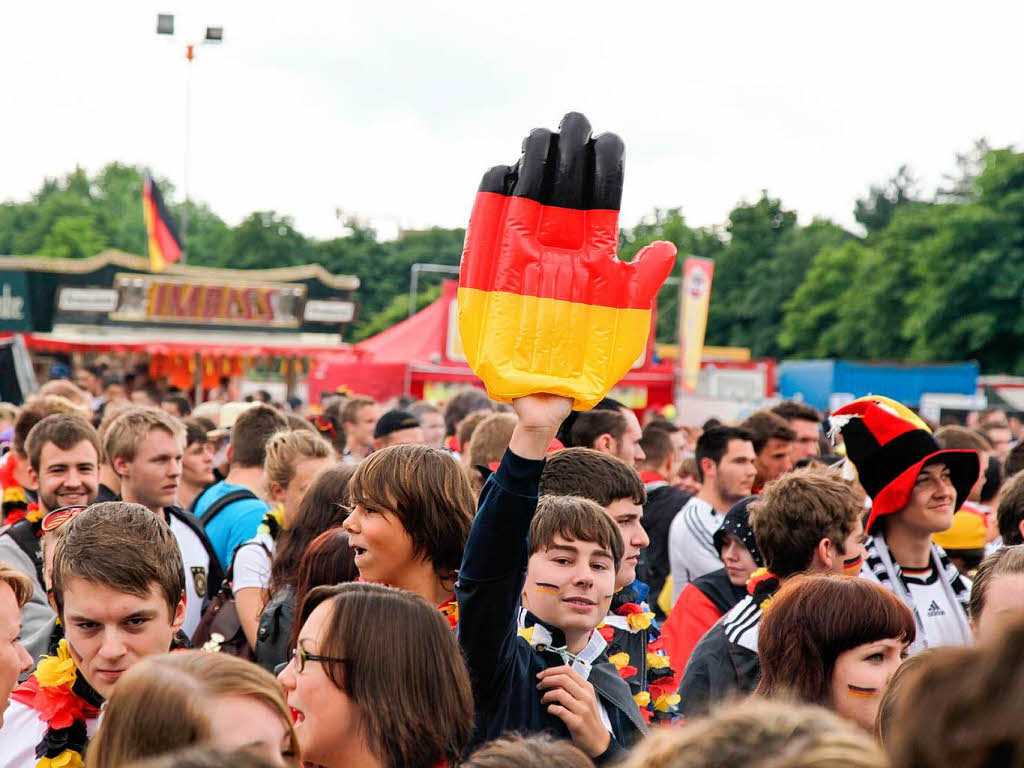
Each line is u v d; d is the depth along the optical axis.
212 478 6.89
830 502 3.87
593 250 2.67
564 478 3.75
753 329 77.50
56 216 109.50
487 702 2.69
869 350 58.41
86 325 30.73
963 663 1.19
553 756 1.93
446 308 22.39
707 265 24.06
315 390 26.48
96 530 2.99
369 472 3.02
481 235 2.67
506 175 2.71
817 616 2.93
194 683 1.94
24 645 3.82
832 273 65.88
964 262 48.78
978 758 1.12
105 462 5.47
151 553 2.97
